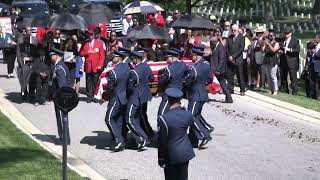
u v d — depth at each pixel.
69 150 15.10
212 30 22.80
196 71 15.28
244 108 21.12
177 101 10.75
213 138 16.69
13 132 16.12
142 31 20.83
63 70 15.48
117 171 13.38
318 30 47.12
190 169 13.62
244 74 25.27
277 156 14.95
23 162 13.23
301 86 27.50
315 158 14.88
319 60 23.53
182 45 22.31
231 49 23.03
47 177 12.13
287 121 19.34
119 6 37.28
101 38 22.45
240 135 17.11
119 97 14.91
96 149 15.27
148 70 15.12
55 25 21.11
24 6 38.62
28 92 20.91
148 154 14.91
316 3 55.56
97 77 21.00
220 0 37.28
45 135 16.50
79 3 36.97
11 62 25.25
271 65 23.92
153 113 19.64
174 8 35.19
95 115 19.27
